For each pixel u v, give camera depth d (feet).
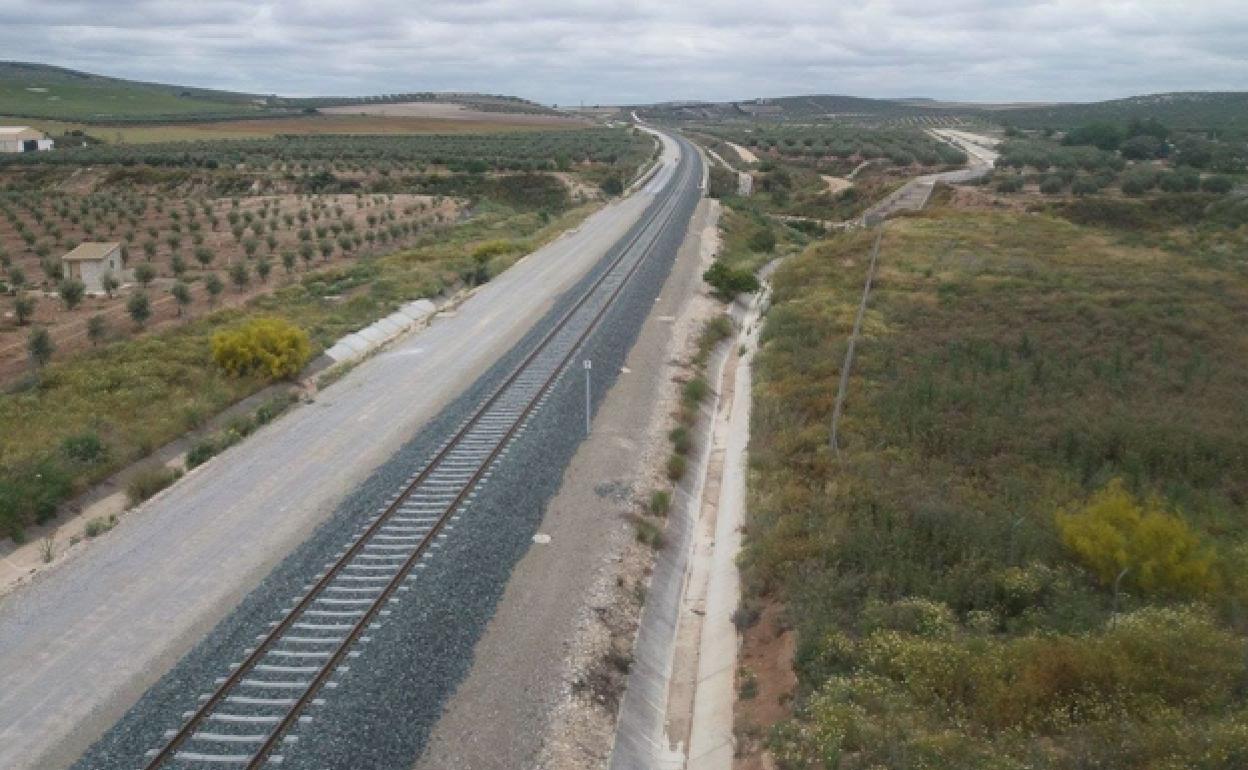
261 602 52.42
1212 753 34.91
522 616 52.39
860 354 106.73
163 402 89.56
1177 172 284.00
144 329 124.98
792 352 110.42
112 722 42.83
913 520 61.87
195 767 39.04
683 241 200.54
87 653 48.44
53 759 40.32
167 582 55.88
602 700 46.65
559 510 67.05
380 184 318.04
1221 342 112.88
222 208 272.10
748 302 155.94
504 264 167.73
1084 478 73.87
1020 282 144.56
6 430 80.38
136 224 235.40
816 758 39.40
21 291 153.99
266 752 39.99
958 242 184.85
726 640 54.13
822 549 58.34
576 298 138.62
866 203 303.07
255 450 78.28
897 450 77.00
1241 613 50.26
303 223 238.89
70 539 65.05
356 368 104.01
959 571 54.13
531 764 40.98
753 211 282.56
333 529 61.87
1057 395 92.38
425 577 54.95
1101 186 286.05
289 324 115.65
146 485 70.64
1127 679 40.88
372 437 81.25
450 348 112.16
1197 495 69.82
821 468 73.26
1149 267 160.15
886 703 41.09
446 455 75.51
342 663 46.50
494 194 319.47
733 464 83.05
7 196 272.51
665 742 47.01
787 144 492.95
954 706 41.14
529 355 106.32
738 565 61.31
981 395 90.74
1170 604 50.85
